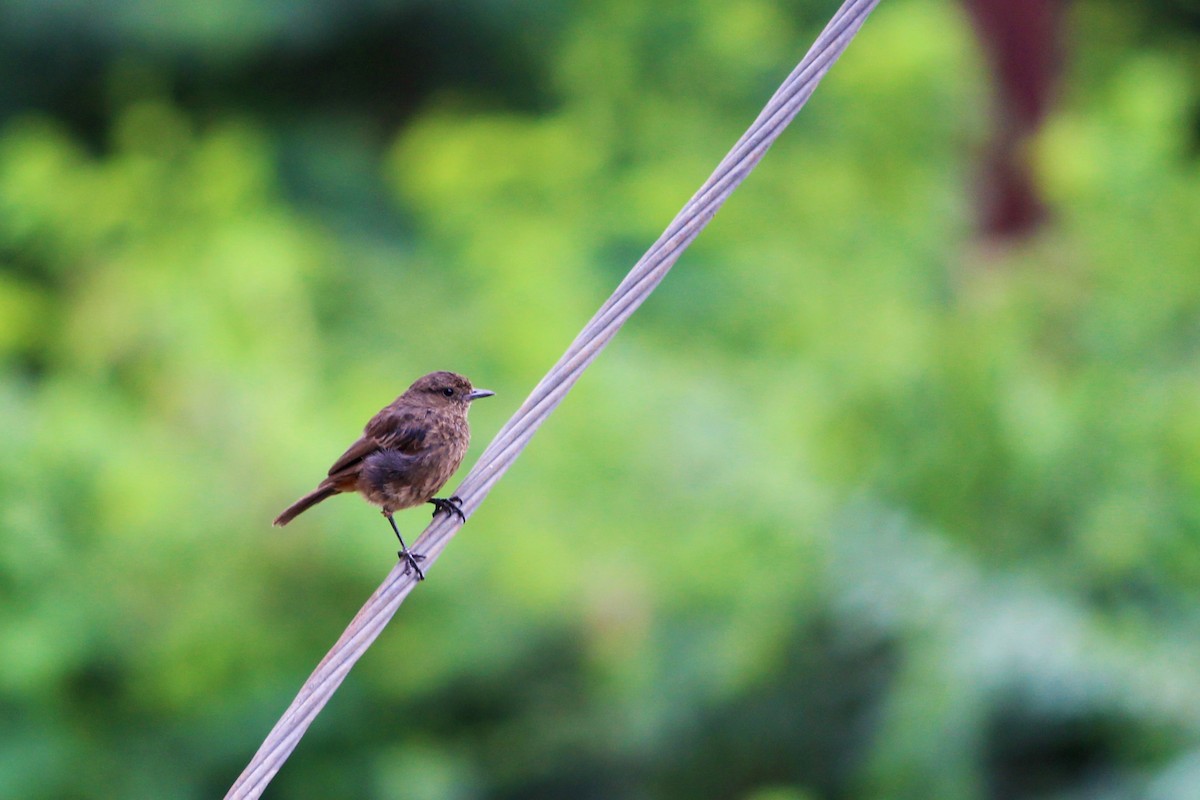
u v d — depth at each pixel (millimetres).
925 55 14727
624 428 12758
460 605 13414
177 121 20234
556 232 15320
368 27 22250
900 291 13875
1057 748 11719
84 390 13680
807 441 12734
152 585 12945
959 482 12289
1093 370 12750
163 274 14875
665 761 13312
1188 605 11766
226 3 21500
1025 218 13891
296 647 13250
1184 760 10602
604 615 13133
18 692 12414
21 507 12336
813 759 12992
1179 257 13008
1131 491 11984
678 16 18297
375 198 21984
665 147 17406
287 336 14852
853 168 15359
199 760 13016
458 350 15539
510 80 23422
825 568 12219
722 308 15180
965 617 11648
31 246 17375
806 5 20359
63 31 21453
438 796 12820
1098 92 17375
